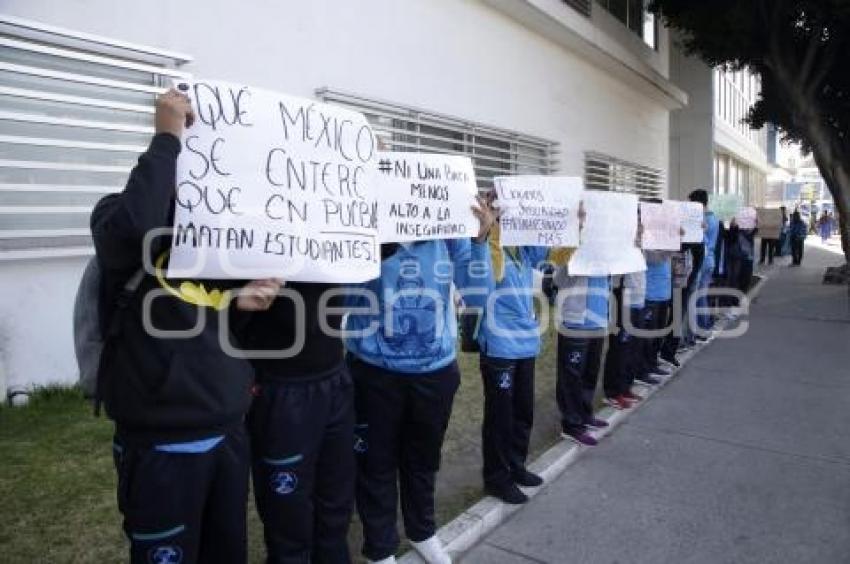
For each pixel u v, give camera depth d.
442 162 3.04
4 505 3.48
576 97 13.48
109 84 5.16
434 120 9.11
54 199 5.05
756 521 3.74
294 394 2.40
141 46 5.36
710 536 3.57
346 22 7.53
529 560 3.33
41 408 4.84
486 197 3.69
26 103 4.86
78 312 2.08
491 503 3.81
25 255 4.87
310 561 2.54
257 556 3.15
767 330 9.89
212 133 2.12
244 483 2.14
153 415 1.93
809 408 5.91
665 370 7.06
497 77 10.61
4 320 4.89
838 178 14.45
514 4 10.40
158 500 1.94
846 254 14.80
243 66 6.34
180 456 1.95
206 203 2.08
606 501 4.00
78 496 3.60
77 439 4.35
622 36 16.03
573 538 3.55
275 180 2.23
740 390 6.55
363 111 7.85
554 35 12.11
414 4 8.64
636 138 17.33
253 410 2.40
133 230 1.84
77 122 5.02
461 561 3.32
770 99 16.48
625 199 4.90
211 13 6.00
